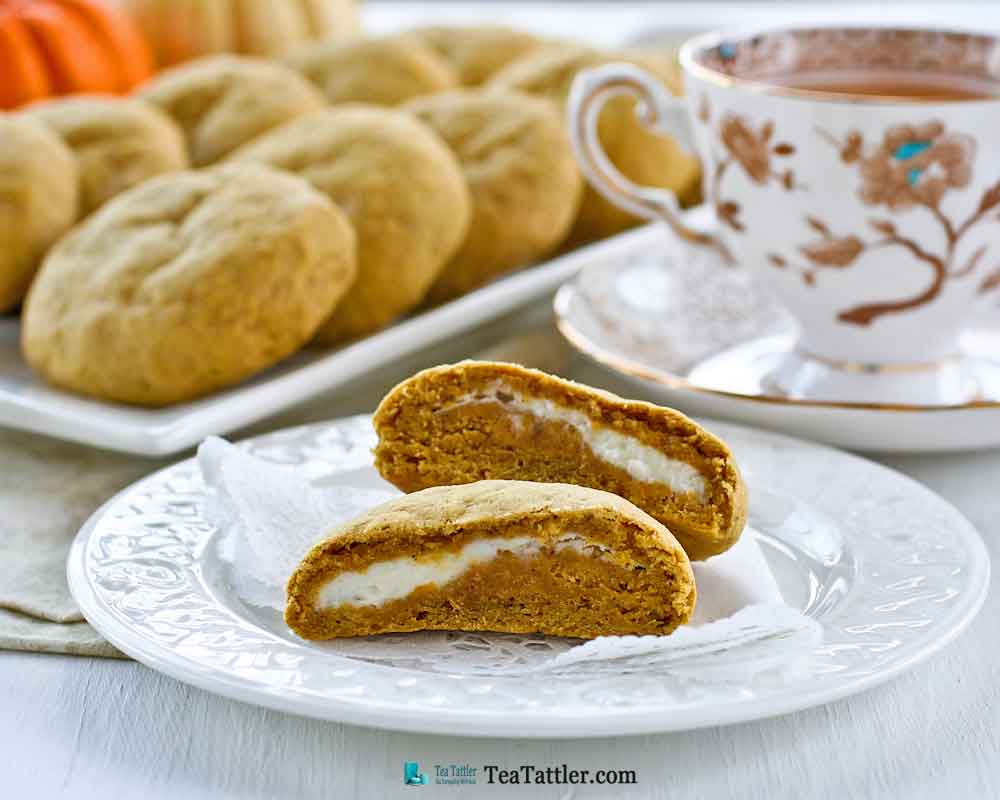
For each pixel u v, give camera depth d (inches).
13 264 22.5
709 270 23.3
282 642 16.8
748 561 18.0
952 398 20.7
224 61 25.9
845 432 20.0
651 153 24.9
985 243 20.2
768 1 42.7
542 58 26.4
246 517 18.0
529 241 23.5
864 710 17.1
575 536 17.1
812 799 16.3
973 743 16.7
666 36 35.2
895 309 20.6
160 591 17.4
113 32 27.6
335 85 26.1
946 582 17.4
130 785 16.4
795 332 22.2
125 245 21.4
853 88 21.5
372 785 16.4
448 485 18.1
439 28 28.2
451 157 23.2
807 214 20.3
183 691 17.3
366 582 17.2
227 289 20.7
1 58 26.5
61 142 23.6
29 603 18.0
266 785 16.4
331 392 21.9
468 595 17.2
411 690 16.2
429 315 22.0
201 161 24.5
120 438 19.9
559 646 17.2
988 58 21.1
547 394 18.0
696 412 20.5
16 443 20.8
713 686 16.3
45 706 17.1
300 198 21.3
